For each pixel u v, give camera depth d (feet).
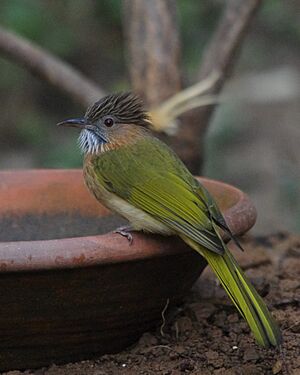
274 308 33.17
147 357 29.48
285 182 64.59
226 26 44.06
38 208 34.40
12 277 26.25
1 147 75.05
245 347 29.96
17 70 76.28
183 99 42.78
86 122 31.63
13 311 27.04
